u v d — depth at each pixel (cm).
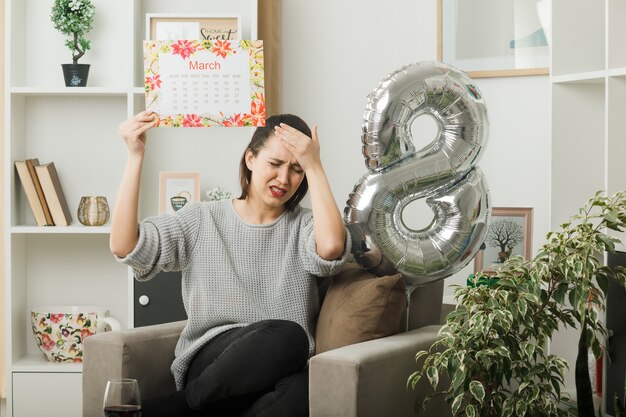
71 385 315
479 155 247
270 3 343
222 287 228
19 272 332
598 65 284
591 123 283
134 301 315
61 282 342
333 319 219
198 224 233
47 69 337
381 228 242
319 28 353
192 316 229
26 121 338
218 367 202
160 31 327
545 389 221
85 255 343
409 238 243
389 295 215
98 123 340
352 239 244
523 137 324
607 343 245
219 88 233
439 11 337
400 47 348
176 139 342
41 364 317
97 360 217
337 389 190
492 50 328
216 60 233
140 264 227
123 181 226
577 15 281
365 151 247
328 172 354
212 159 343
